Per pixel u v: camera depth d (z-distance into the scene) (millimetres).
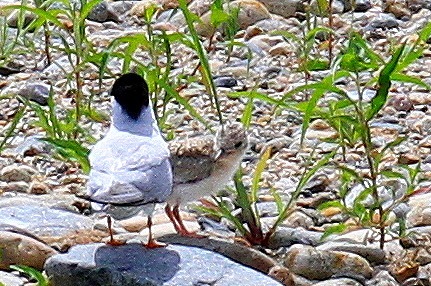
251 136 13617
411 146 13375
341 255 10656
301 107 11672
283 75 15398
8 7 13625
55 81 15141
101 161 9805
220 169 10828
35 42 16266
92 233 11000
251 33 16562
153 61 13312
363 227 11312
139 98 10133
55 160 12930
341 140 12328
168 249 10180
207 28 16422
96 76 15219
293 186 12398
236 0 17016
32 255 10633
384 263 10898
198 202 11562
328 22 16656
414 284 10664
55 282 10039
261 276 9867
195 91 14820
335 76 11516
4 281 10391
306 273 10625
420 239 11203
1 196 12047
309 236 11211
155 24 16938
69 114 13562
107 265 9938
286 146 13391
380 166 12742
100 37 16406
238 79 15297
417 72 15445
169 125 13766
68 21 16578
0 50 15562
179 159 10758
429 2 17609
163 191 9773
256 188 11375
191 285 9711
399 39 16438
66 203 11719
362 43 12219
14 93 14656
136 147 9875
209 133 13617
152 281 9742
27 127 13828
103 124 13844
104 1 17359
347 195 12133
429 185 12086
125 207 9969
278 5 17297
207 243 10750
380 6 17609
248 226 11219
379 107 11016
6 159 12977
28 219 11086
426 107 14570
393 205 11125
